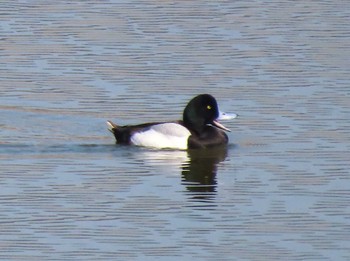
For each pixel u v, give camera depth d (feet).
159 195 56.90
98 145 65.05
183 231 52.21
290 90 73.20
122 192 57.16
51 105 71.15
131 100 72.18
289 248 50.31
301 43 82.02
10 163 61.31
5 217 53.72
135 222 53.26
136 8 89.61
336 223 53.16
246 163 62.18
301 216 54.08
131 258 49.16
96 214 54.19
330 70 76.69
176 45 81.51
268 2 91.25
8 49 81.05
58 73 76.59
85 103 71.67
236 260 49.06
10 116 69.00
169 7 89.92
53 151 63.62
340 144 64.59
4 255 49.52
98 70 77.10
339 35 83.66
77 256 49.42
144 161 62.49
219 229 52.47
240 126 68.18
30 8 89.76
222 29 84.84
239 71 76.64
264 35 83.66
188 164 62.13
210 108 66.08
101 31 84.53
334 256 49.47
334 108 70.13
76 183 58.44
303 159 62.44
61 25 85.81
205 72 76.48
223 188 57.98
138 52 80.23
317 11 88.99
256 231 52.29
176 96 72.69
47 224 52.95
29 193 56.85
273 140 65.82
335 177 59.47
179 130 65.51
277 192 57.26
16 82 75.10
